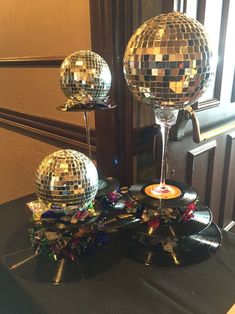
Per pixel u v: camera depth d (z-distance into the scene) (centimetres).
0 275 60
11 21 125
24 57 124
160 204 57
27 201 86
